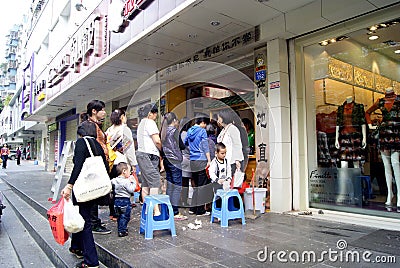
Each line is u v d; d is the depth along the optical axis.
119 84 8.19
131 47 5.47
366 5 3.63
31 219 5.12
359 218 4.05
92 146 2.76
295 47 4.69
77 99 10.39
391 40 4.17
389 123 4.16
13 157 36.66
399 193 3.96
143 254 2.80
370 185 4.19
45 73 11.95
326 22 4.08
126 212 3.49
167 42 5.27
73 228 2.54
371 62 4.39
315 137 4.73
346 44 4.51
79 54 7.73
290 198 4.61
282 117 4.57
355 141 4.43
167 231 3.59
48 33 13.67
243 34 4.92
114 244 3.12
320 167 4.63
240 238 3.26
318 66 4.77
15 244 4.17
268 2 3.99
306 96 4.77
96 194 2.66
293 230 3.55
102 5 6.75
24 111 16.22
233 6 4.07
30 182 10.00
